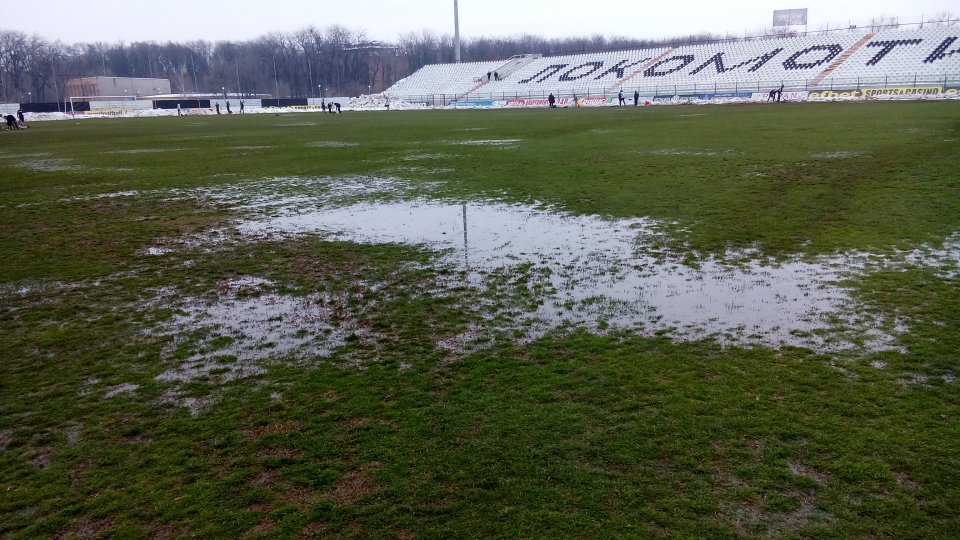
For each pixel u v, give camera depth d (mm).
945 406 4738
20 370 6031
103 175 20000
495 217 12188
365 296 7867
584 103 69875
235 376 5734
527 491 3887
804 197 12789
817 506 3689
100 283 8781
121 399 5371
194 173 19969
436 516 3693
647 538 3457
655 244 9820
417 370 5699
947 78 53094
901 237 9641
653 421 4641
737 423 4574
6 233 12023
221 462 4344
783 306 7016
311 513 3758
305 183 17297
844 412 4691
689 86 66312
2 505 3984
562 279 8258
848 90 55906
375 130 38250
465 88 83375
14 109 82438
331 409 5027
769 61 66312
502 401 5039
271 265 9430
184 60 163875
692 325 6547
